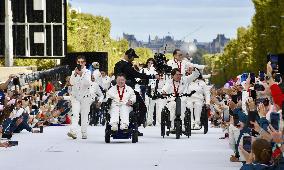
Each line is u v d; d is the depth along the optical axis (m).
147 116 33.81
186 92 26.27
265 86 13.43
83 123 25.81
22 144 23.27
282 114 13.02
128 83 24.88
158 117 32.12
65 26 41.09
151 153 20.47
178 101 25.84
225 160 18.53
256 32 116.25
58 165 17.61
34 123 30.52
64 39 41.12
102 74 35.09
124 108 23.80
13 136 26.67
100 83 33.09
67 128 31.81
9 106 22.64
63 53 41.16
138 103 23.97
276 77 15.34
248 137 14.20
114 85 25.42
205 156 19.59
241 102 18.66
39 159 18.95
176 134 25.78
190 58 28.06
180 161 18.39
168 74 28.12
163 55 28.73
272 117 13.41
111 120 23.70
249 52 160.38
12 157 19.42
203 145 23.05
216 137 26.69
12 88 29.52
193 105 30.05
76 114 25.69
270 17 112.00
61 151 21.03
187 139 25.61
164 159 18.89
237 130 17.75
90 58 58.50
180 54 27.86
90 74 25.75
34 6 41.09
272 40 112.19
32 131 28.75
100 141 24.62
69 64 59.00
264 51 114.12
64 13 41.00
